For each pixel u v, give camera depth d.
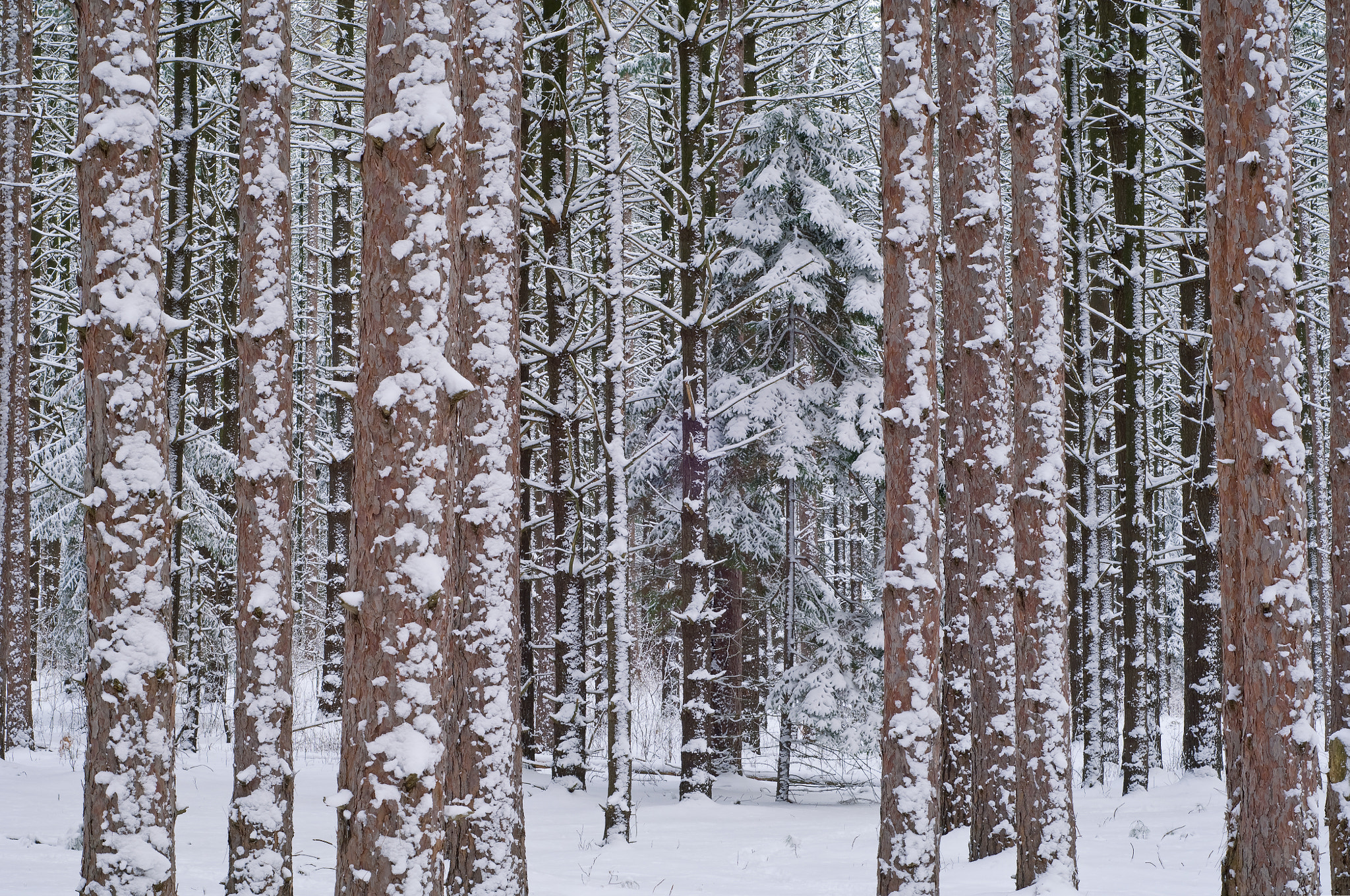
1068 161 17.86
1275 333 6.80
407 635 5.19
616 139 12.49
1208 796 13.44
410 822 5.14
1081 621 18.19
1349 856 7.64
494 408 8.31
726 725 17.19
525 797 15.01
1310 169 17.86
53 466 21.61
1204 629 15.55
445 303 5.36
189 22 14.98
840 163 17.50
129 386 6.38
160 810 6.29
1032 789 8.55
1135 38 16.56
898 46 7.88
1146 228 15.72
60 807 11.62
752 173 17.62
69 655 21.97
